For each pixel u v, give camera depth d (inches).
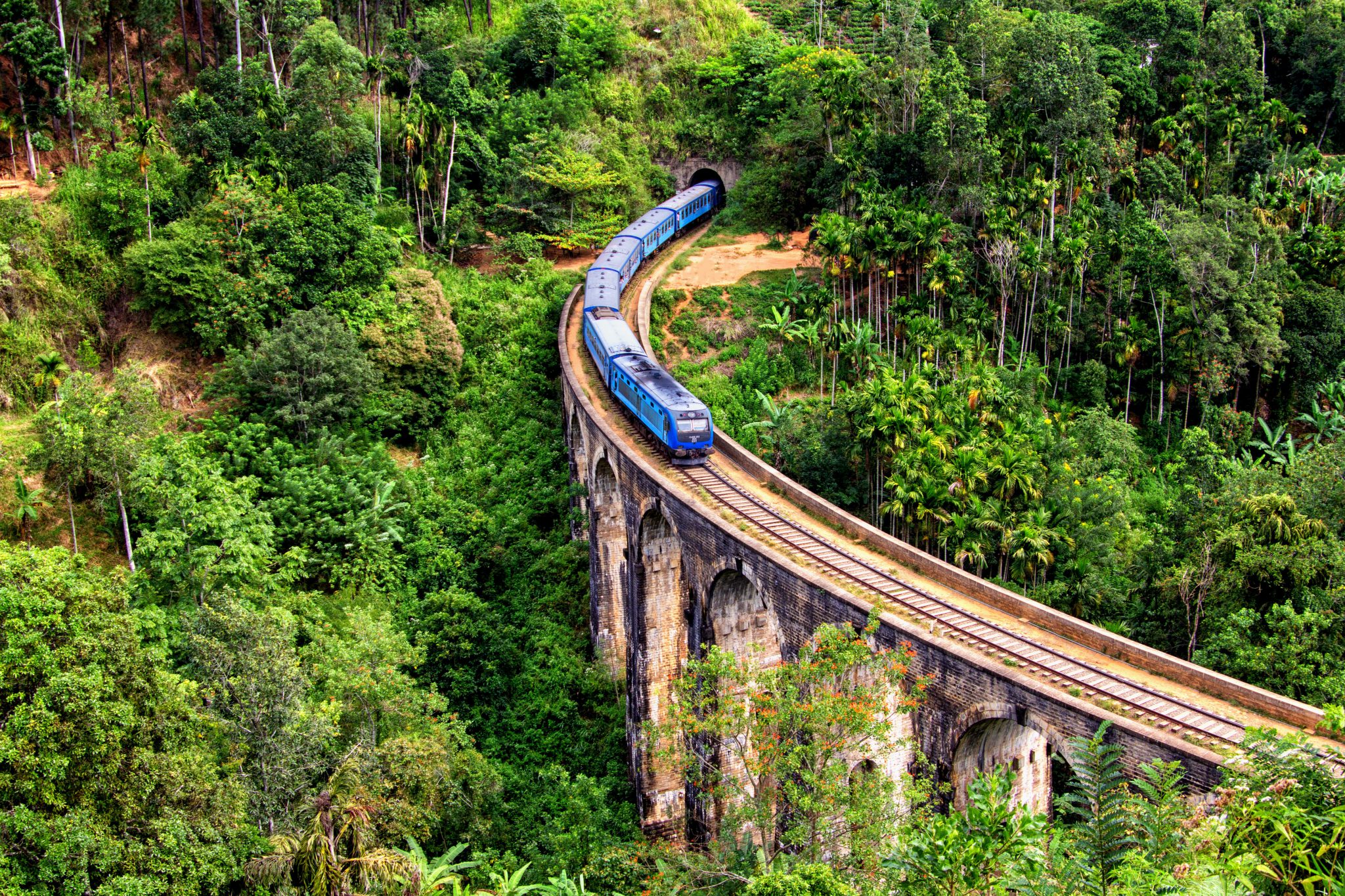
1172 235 3011.8
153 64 3223.4
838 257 2977.4
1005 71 3572.8
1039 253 3011.8
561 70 4028.1
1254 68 4020.7
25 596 1248.2
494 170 3511.3
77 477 1994.3
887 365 2837.1
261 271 2596.0
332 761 1533.0
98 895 1114.7
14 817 1106.7
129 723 1205.7
